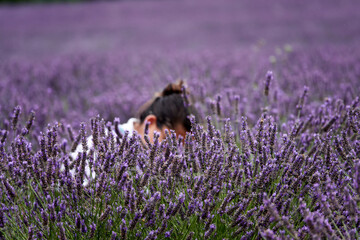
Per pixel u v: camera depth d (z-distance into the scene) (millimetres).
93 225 2973
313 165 3168
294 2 32719
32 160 3348
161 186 3268
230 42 18672
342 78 8016
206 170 3168
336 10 27125
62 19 32875
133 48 18281
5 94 8344
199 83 7109
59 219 3023
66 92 9438
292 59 11125
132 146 3285
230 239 3088
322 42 16484
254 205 3211
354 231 2699
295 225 3109
